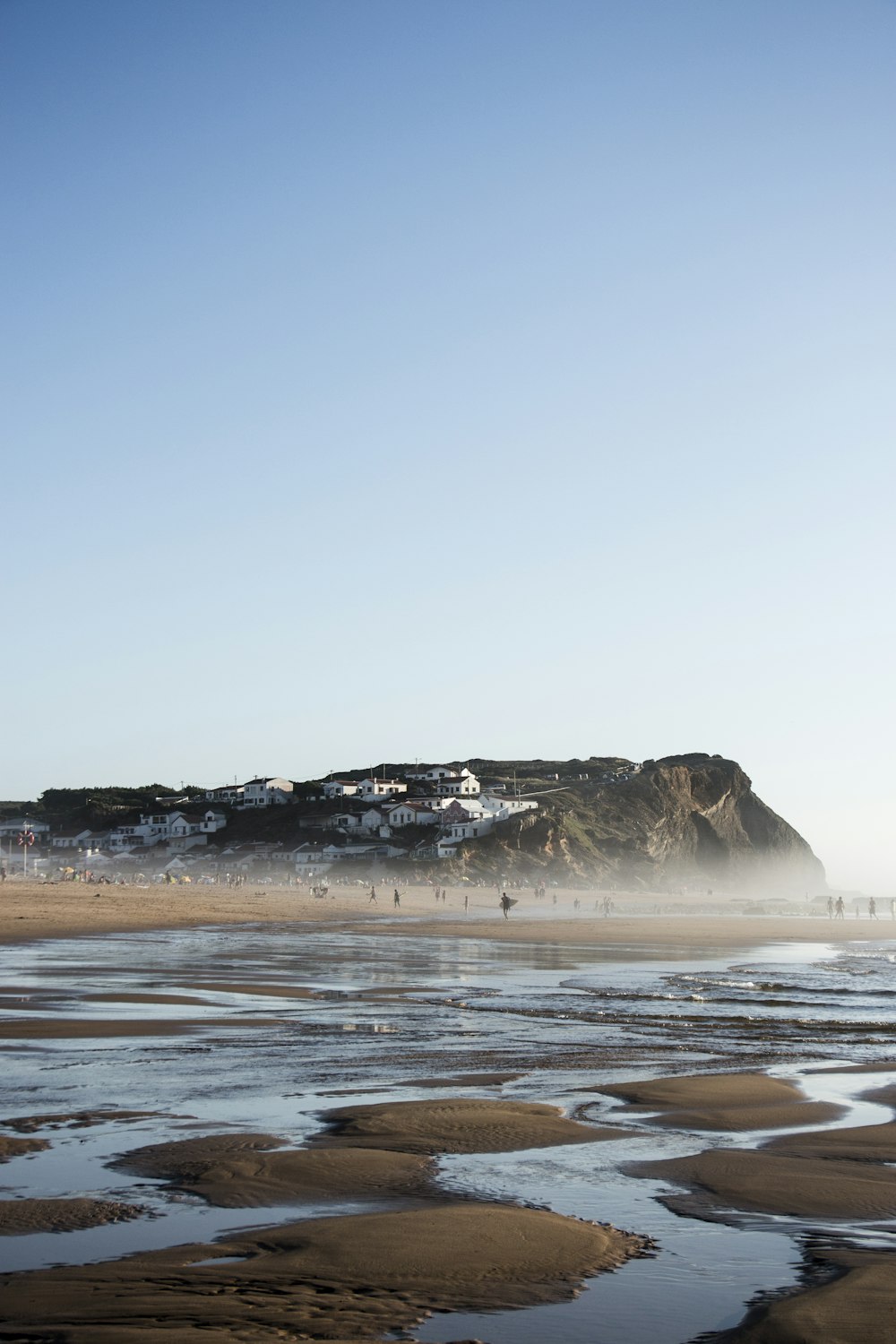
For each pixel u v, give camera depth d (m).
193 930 59.44
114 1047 18.83
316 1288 7.47
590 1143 12.08
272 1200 9.65
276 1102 14.26
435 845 183.62
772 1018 25.45
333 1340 6.60
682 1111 13.96
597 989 31.56
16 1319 6.83
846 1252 8.41
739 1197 9.94
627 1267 8.02
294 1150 11.52
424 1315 7.05
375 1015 24.30
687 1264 8.09
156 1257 8.05
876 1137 12.40
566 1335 6.79
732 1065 18.14
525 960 42.84
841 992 32.25
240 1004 25.73
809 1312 7.05
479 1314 7.08
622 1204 9.72
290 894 127.50
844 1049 20.42
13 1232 8.66
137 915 70.00
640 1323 6.98
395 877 175.00
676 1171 10.86
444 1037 21.14
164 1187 10.02
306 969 35.91
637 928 71.38
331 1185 10.13
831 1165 11.12
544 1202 9.74
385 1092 15.09
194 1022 22.19
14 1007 23.88
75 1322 6.80
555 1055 19.02
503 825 191.62
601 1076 16.78
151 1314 6.94
